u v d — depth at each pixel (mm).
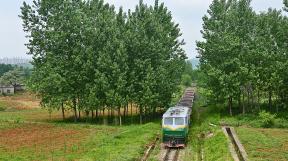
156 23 51562
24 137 37531
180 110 38031
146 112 52250
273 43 49094
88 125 46031
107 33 50219
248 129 39781
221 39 50562
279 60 48312
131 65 50094
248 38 50688
